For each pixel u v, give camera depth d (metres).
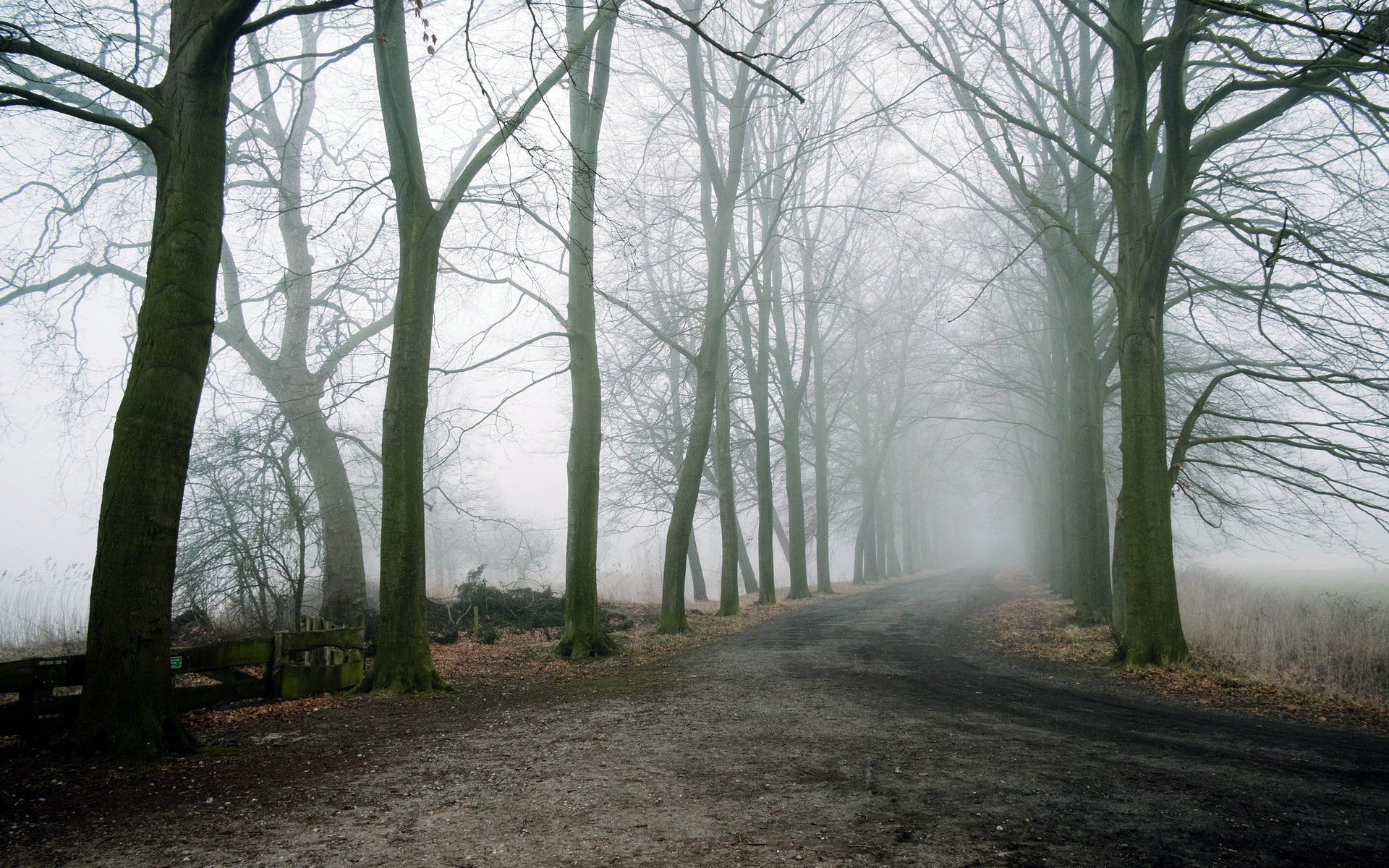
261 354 17.94
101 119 6.95
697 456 18.61
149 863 4.19
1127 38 11.72
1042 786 5.56
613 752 6.63
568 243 11.36
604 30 14.77
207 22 7.10
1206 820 4.86
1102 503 18.97
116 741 6.36
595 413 14.48
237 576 14.66
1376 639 14.05
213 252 7.24
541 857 4.27
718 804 5.16
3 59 9.97
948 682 10.38
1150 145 12.98
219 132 7.36
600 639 13.99
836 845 4.43
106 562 6.53
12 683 6.50
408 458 10.28
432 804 5.20
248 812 5.07
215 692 8.54
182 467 6.95
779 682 10.33
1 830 4.70
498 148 10.83
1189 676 10.95
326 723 7.97
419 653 10.12
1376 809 5.09
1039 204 13.17
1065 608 22.66
